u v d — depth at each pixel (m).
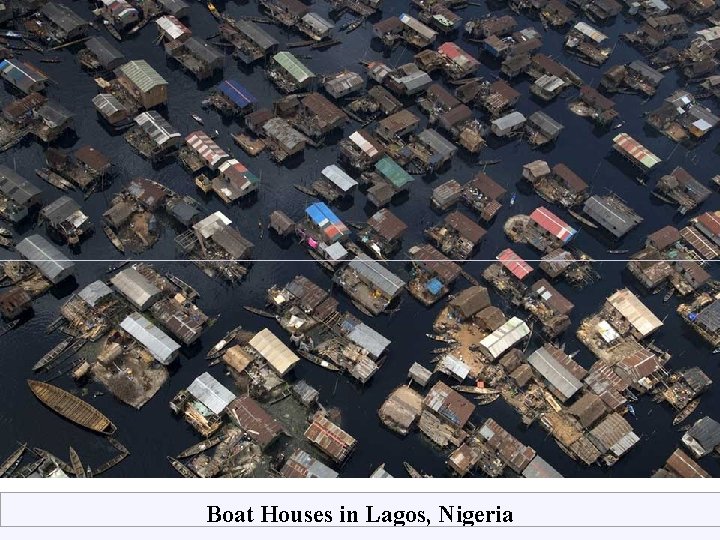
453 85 150.12
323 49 153.88
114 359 96.69
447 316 110.38
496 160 136.75
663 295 119.56
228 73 144.00
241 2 161.12
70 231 109.06
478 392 101.81
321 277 113.12
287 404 97.44
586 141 144.25
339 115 133.50
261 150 129.88
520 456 93.44
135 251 110.94
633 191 136.12
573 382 101.25
